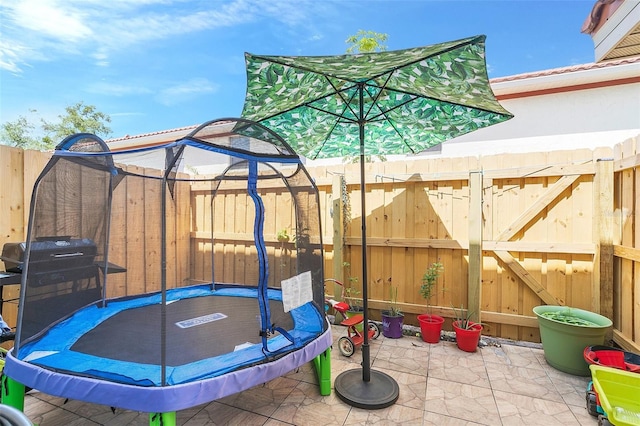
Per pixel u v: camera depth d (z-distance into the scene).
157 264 4.44
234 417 2.40
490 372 3.04
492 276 3.80
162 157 2.46
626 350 2.95
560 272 3.50
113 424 2.31
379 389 2.68
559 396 2.65
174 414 1.83
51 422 2.33
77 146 2.63
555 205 3.53
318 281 2.86
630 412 2.08
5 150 2.96
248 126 2.48
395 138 3.62
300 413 2.45
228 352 2.29
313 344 2.51
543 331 3.19
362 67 2.24
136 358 2.19
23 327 2.25
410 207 4.13
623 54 3.11
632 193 2.94
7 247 2.71
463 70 2.20
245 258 4.50
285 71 2.35
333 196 4.37
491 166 3.76
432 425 2.31
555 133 4.57
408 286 4.15
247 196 4.48
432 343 3.70
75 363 2.10
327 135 3.54
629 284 2.98
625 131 4.28
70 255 2.70
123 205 3.94
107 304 3.25
